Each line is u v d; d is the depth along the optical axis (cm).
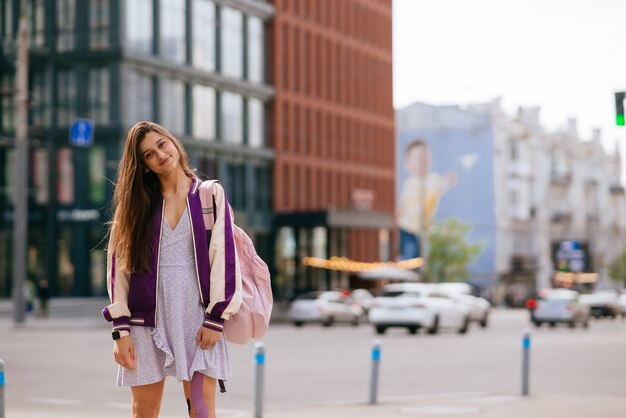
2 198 5384
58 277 5416
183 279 491
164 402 1408
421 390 1619
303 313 4544
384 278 6369
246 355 2397
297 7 6938
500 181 9688
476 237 9644
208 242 493
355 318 4747
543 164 10462
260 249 6506
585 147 11250
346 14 7612
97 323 4016
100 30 5369
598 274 11356
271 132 6588
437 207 9719
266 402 1434
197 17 5947
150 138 491
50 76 5403
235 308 487
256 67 6519
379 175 7975
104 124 5328
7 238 5378
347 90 7600
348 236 7300
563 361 2280
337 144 7412
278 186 6581
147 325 490
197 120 5916
